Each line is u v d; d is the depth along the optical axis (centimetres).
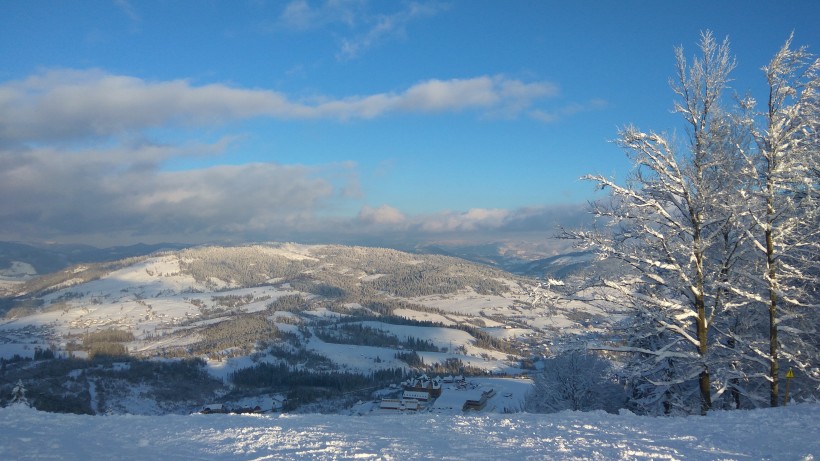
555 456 804
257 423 1119
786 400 1424
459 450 852
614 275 1645
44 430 993
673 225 1540
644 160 1567
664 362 1697
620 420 1107
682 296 1630
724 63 1523
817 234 1598
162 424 1098
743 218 1530
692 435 935
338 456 804
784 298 1434
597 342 1577
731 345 1694
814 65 1463
